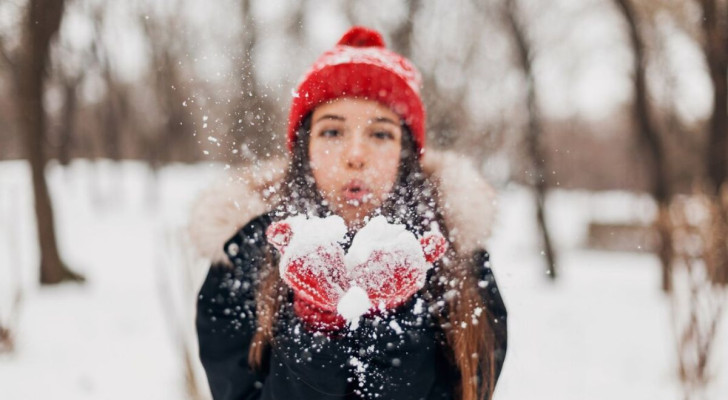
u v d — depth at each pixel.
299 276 1.01
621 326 6.06
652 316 6.59
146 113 16.97
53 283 7.29
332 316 1.11
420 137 1.29
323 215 1.11
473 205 1.22
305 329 1.13
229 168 1.07
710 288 3.65
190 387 3.36
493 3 8.34
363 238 1.00
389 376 1.12
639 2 8.35
